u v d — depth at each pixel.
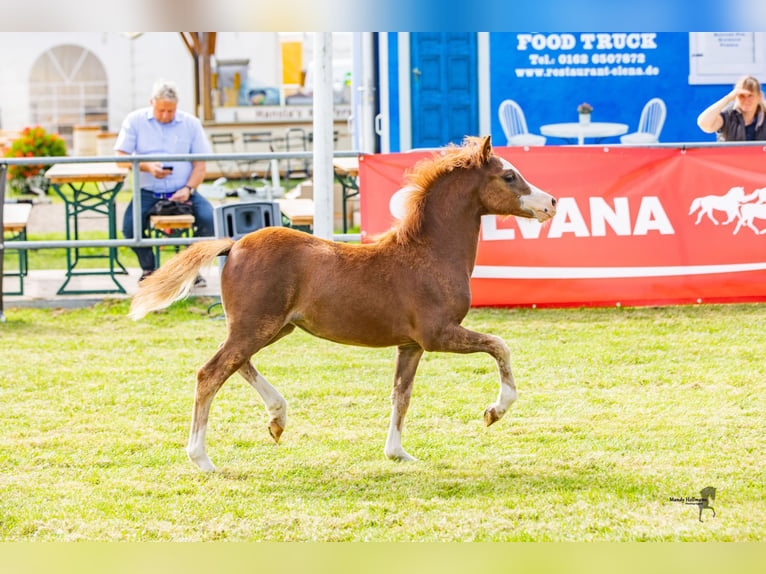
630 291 12.38
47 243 12.80
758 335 10.97
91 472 6.94
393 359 10.39
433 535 5.72
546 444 7.51
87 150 31.42
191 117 14.27
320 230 11.93
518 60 19.48
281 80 33.59
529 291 12.36
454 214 7.06
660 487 6.44
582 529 5.77
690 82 19.55
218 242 7.09
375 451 7.41
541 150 12.24
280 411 7.25
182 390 9.23
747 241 12.41
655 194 12.36
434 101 19.73
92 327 12.15
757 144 12.35
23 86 35.72
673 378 9.38
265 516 6.04
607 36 19.38
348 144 29.59
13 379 9.66
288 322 6.94
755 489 6.39
